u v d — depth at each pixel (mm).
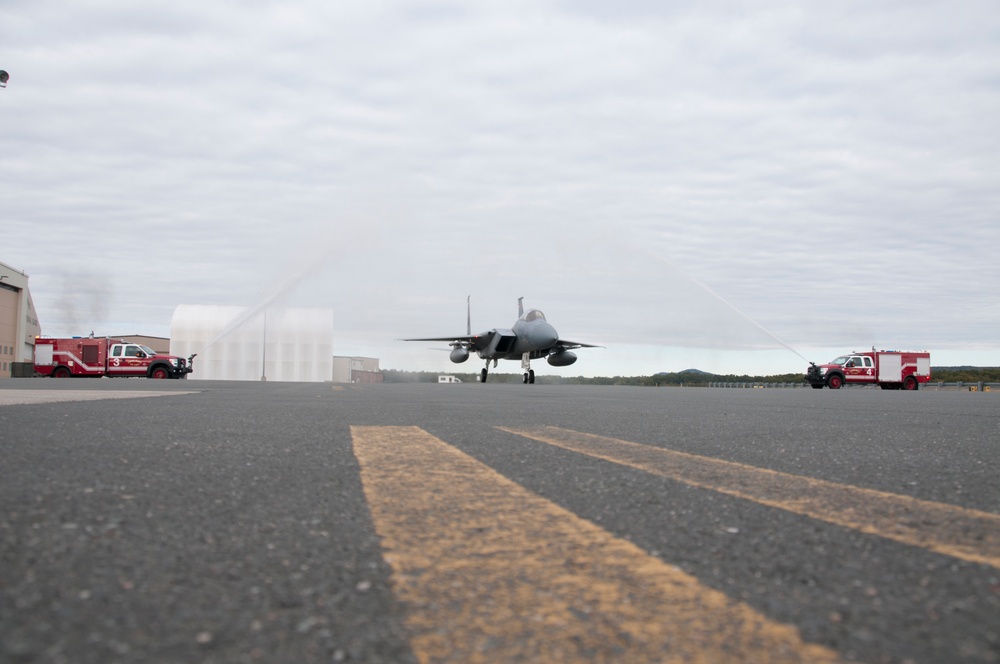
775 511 3244
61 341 40469
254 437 6043
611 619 1878
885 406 13703
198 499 3314
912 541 2701
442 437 6383
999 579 2223
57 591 1987
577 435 6703
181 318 62281
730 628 1823
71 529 2668
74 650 1613
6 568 2174
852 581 2205
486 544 2611
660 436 6711
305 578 2174
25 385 21266
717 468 4570
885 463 4910
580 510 3250
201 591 2035
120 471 4008
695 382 70250
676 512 3215
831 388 43562
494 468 4504
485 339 45125
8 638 1666
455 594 2053
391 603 1975
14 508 2979
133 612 1857
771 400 16656
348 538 2674
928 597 2057
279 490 3621
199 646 1665
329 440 5973
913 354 42656
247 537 2650
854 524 2984
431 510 3201
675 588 2125
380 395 17109
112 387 19719
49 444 5113
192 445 5320
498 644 1716
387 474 4199
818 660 1635
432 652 1668
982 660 1640
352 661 1612
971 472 4500
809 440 6461
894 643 1732
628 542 2662
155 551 2420
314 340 62688
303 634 1753
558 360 44344
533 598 2029
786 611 1942
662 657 1650
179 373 41688
